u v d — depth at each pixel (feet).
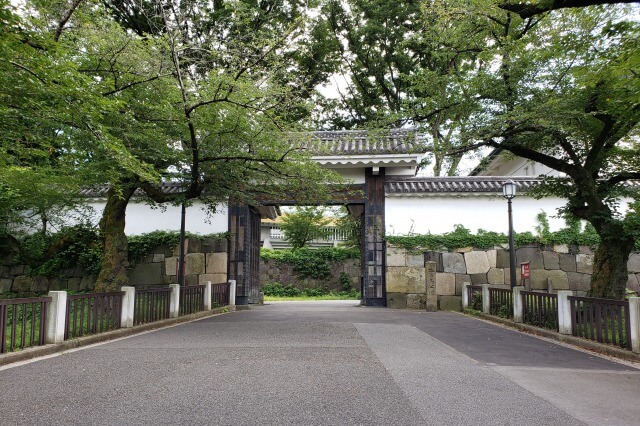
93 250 53.42
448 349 25.18
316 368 19.90
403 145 52.16
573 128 31.96
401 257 53.06
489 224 53.57
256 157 37.52
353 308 51.29
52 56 20.56
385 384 17.35
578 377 19.31
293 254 90.43
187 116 31.14
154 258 55.47
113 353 23.45
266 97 31.42
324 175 41.39
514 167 77.71
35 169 32.86
